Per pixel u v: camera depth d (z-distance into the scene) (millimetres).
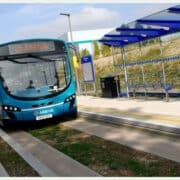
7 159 6527
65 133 8578
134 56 16375
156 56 14258
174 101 10344
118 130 8047
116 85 14062
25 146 7602
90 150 6438
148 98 12117
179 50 12680
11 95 9430
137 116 8633
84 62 16125
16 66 9688
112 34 12070
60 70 10180
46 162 5988
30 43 9953
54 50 10219
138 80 13930
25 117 9516
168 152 5648
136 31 10844
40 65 9914
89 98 15430
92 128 8789
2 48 9648
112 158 5703
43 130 9539
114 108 10812
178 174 4551
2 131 10312
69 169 5383
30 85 9633
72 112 10602
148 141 6582
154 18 9375
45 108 9641
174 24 9148
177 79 12125
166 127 6953
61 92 9977
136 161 5363
